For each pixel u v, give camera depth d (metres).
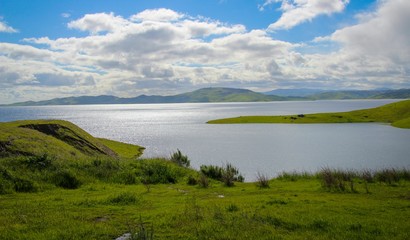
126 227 11.82
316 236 11.04
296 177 28.27
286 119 171.25
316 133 113.12
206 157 65.00
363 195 19.12
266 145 83.62
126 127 156.00
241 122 169.38
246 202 16.52
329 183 22.08
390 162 56.28
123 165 26.95
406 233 11.28
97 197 17.45
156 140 99.94
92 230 11.23
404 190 20.64
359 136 101.44
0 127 41.22
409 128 124.62
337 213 14.16
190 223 12.23
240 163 57.06
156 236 10.88
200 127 149.12
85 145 53.66
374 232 11.59
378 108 187.50
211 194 20.19
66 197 17.88
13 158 23.70
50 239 10.26
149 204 16.17
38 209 14.48
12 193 18.84
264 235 11.00
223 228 11.64
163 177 25.66
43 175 21.83
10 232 10.86
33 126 51.78
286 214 13.70
